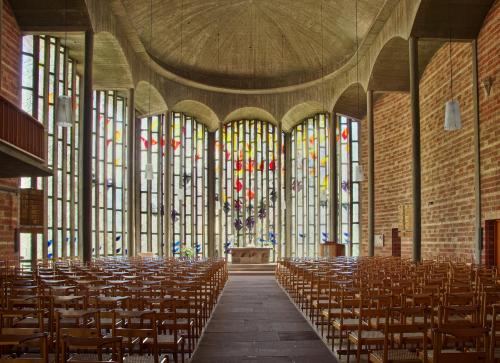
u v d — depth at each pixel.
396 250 30.67
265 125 40.16
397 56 24.98
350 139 35.44
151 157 35.75
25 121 12.91
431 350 6.96
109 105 31.66
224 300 15.61
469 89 20.81
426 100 25.88
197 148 38.91
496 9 18.55
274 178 40.00
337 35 29.33
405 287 9.23
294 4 28.91
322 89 33.81
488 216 19.06
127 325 7.67
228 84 35.16
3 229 18.31
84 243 20.06
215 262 19.70
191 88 34.44
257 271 29.38
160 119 36.34
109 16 22.84
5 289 9.26
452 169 22.53
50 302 6.76
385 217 31.52
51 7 19.52
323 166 37.19
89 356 6.13
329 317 9.09
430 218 25.11
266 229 39.62
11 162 12.79
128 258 24.70
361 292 7.69
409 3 20.39
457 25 19.92
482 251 19.59
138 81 28.91
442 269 13.77
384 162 31.72
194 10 28.91
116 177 32.19
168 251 33.22
